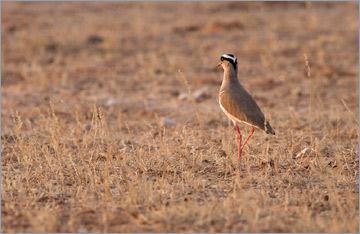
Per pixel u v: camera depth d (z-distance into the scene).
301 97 23.03
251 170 13.72
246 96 14.69
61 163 14.12
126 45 32.78
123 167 13.48
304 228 9.96
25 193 12.11
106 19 41.97
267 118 18.89
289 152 14.80
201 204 11.38
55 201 11.62
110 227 10.20
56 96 23.14
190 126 18.62
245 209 10.67
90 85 25.17
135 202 11.28
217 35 35.53
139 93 23.84
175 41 34.00
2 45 31.81
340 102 22.11
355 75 26.34
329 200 11.51
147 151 15.40
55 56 30.39
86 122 19.12
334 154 14.91
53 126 16.02
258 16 42.06
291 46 32.19
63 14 44.22
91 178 12.62
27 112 20.31
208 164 14.17
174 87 24.86
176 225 10.26
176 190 12.27
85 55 30.59
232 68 15.02
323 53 30.58
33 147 15.22
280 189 12.23
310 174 13.29
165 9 46.66
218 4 47.41
